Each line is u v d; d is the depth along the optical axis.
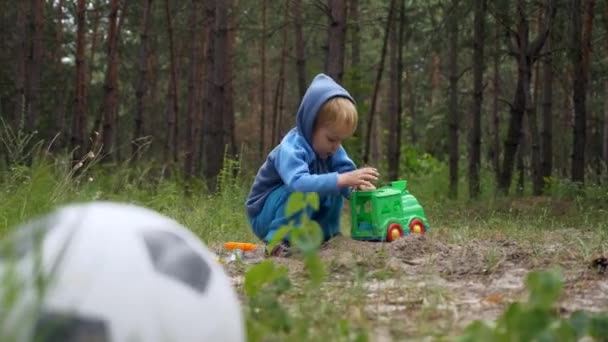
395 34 17.98
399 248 4.89
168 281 1.94
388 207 5.40
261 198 5.22
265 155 24.77
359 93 16.84
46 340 1.76
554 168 23.25
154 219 2.12
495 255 4.68
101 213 2.05
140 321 1.85
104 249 1.91
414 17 16.81
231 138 19.31
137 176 11.61
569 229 7.00
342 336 2.64
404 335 2.87
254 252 5.41
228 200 8.96
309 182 4.94
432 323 3.04
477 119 14.38
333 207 5.21
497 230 6.90
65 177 6.44
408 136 31.22
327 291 3.53
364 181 5.04
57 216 2.06
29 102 14.59
